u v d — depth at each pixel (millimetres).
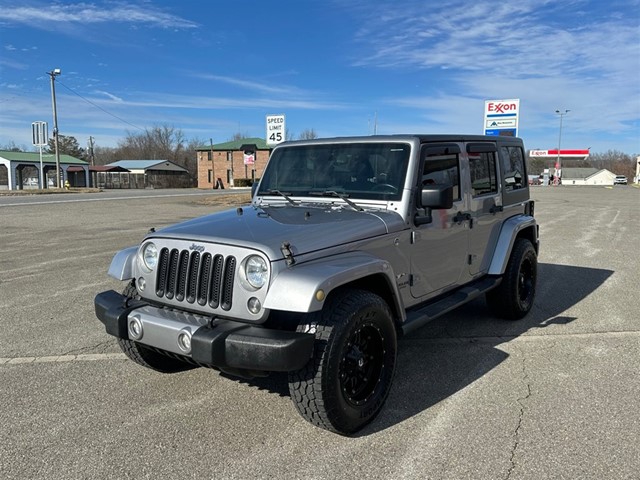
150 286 3605
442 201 3830
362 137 4418
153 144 101000
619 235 13602
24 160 53875
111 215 17938
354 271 3242
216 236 3338
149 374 4332
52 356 4738
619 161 130500
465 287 4996
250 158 22359
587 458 3064
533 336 5320
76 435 3348
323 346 3105
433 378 4262
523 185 6254
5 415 3617
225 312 3230
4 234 12836
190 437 3328
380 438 3318
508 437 3312
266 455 3119
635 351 4879
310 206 4293
